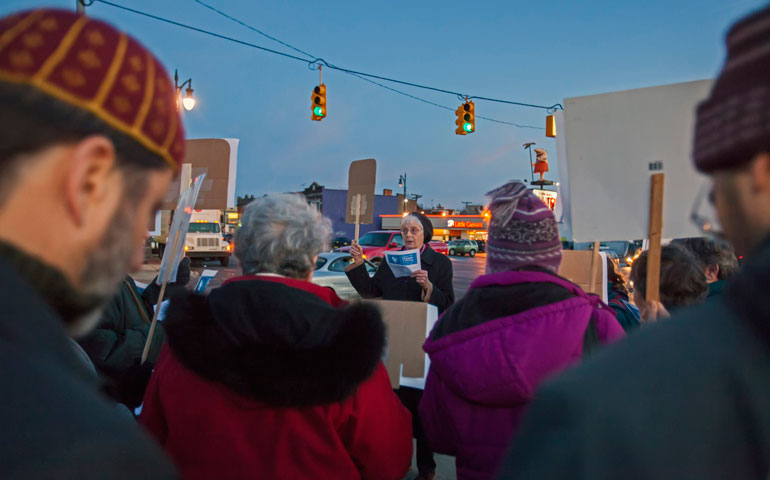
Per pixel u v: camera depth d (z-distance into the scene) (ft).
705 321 1.45
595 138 4.87
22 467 1.05
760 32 1.36
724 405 1.30
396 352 6.98
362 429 4.03
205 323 3.69
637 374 1.39
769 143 1.33
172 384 4.03
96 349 6.68
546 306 4.00
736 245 1.54
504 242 4.42
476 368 3.97
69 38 1.43
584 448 1.31
